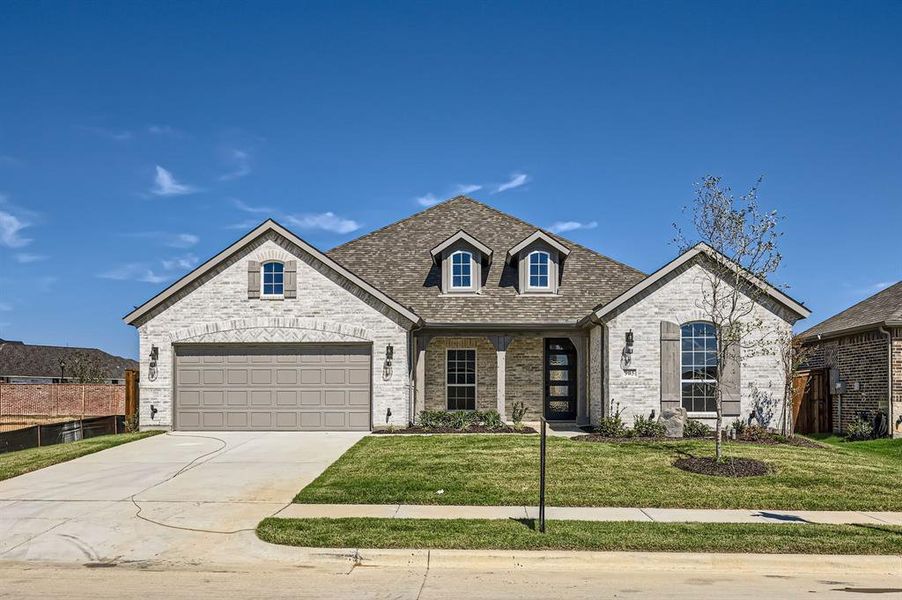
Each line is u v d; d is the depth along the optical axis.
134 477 13.99
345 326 20.75
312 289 20.86
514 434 19.33
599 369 20.98
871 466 14.73
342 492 12.38
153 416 20.70
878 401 20.66
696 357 20.11
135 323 20.95
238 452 16.88
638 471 13.91
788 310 19.89
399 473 13.83
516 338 23.22
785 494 12.27
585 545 9.27
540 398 23.52
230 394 20.80
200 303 20.89
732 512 11.24
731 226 14.75
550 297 23.33
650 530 9.95
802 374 24.08
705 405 20.03
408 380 20.81
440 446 16.88
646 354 20.05
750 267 14.88
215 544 9.64
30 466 15.07
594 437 18.70
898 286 24.50
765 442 18.20
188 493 12.57
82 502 11.94
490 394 23.61
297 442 18.50
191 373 20.88
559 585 8.06
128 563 8.93
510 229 26.55
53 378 52.03
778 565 8.86
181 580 8.21
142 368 20.77
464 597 7.59
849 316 24.42
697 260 20.11
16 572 8.58
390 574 8.49
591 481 13.10
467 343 23.73
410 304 23.02
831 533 9.87
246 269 20.95
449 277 23.50
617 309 20.12
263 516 10.95
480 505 11.58
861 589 7.98
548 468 14.16
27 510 11.43
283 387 20.78
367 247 26.05
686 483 12.98
